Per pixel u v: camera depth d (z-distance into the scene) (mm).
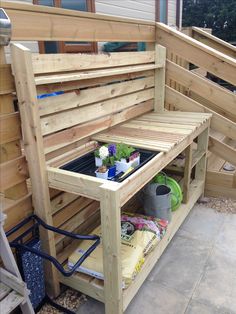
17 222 1622
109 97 2137
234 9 14172
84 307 1796
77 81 1824
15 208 1596
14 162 1533
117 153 1669
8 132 1478
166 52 2908
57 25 1693
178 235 2465
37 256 1651
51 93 1647
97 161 1722
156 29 2896
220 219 2688
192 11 15438
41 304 1765
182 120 2586
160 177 2426
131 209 2506
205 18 15023
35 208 1669
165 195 2172
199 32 4215
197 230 2527
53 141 1696
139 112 2664
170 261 2168
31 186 1635
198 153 2832
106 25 2121
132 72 2412
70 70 1781
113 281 1534
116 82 2260
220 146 2895
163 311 1763
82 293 1877
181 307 1787
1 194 1689
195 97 3641
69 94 1739
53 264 1577
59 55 1684
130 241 1874
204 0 14969
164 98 2982
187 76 2844
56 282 1812
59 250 1924
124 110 2404
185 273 2055
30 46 3000
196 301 1828
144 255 1890
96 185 1422
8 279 1339
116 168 1664
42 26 1601
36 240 1678
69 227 1938
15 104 1639
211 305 1796
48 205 1645
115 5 4270
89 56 1918
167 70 2916
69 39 1804
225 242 2367
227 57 2656
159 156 1790
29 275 1630
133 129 2334
